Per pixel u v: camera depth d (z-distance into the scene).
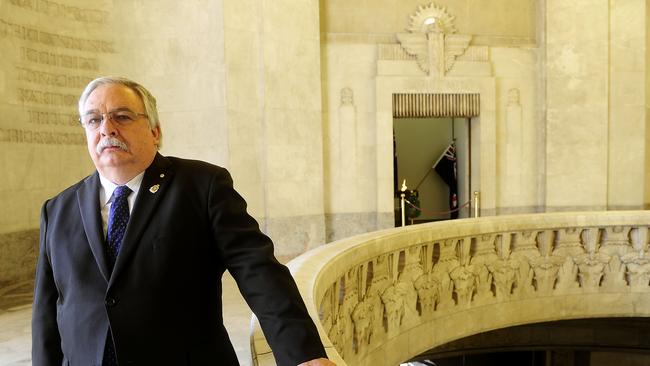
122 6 10.49
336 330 4.90
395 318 6.81
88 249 1.96
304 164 11.45
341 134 12.29
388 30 12.62
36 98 8.91
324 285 4.07
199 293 2.00
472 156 13.44
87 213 1.99
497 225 8.50
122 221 1.98
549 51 12.94
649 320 10.74
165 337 1.91
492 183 12.99
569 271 9.16
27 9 8.80
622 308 9.18
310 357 1.70
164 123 10.87
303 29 11.37
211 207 1.98
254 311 1.83
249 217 2.04
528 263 8.95
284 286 1.84
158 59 10.77
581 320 10.99
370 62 12.43
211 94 10.67
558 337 11.02
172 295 1.92
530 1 13.26
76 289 1.94
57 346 2.08
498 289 8.68
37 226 8.80
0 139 8.17
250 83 10.87
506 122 13.11
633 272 9.20
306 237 11.47
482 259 8.54
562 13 12.88
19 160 8.51
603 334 10.94
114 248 1.95
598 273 9.16
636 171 13.04
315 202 11.59
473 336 10.88
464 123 14.05
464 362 12.13
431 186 16.67
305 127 11.44
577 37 12.85
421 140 16.67
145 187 1.99
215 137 10.66
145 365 1.89
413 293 7.29
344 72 12.30
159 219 1.95
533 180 13.27
